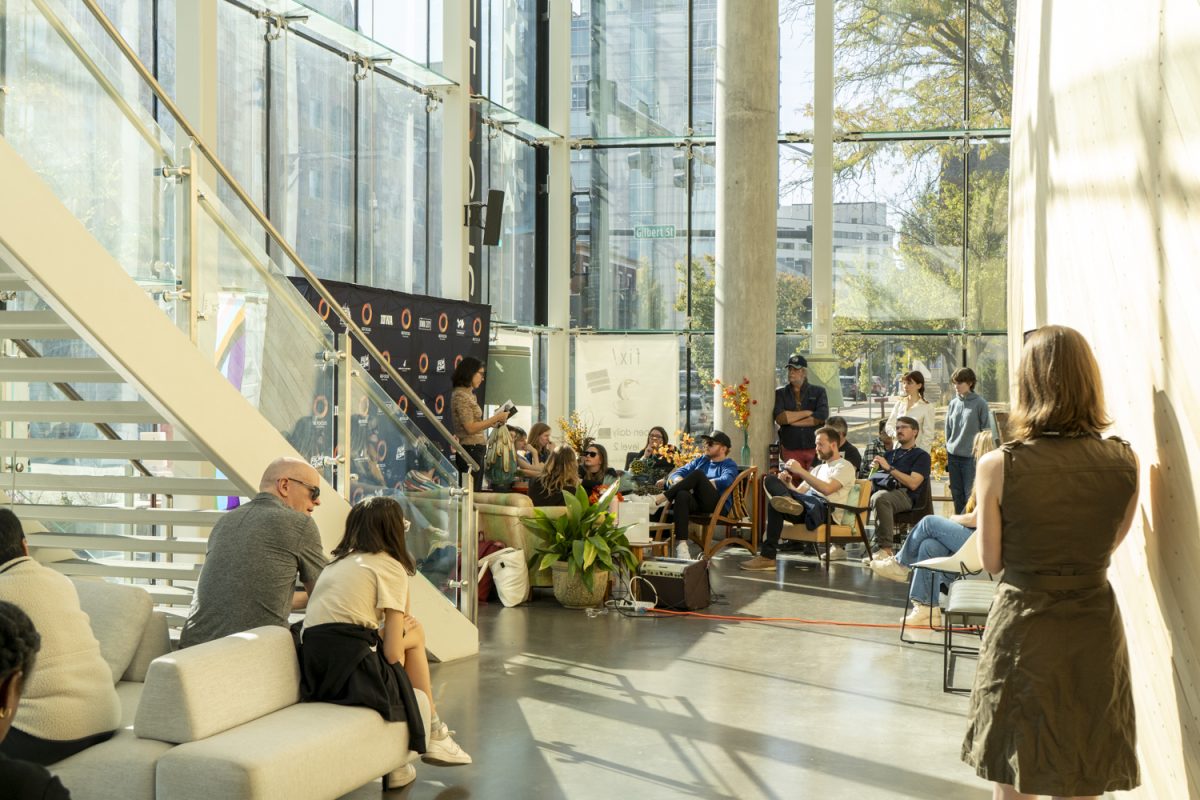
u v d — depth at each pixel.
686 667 6.88
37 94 4.59
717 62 13.73
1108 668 3.22
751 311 13.43
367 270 11.48
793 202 15.52
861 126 15.33
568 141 15.80
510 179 14.83
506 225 14.68
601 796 4.61
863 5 15.32
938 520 7.77
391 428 6.70
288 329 5.91
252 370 5.62
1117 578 4.27
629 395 15.84
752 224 13.42
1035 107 6.41
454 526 7.32
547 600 9.23
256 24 9.77
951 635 7.70
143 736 3.99
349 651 4.50
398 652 4.65
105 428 6.66
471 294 13.18
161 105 8.35
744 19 13.37
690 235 15.78
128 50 4.99
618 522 9.80
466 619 7.22
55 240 4.58
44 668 3.81
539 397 15.77
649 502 10.39
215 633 4.68
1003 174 14.97
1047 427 3.29
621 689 6.34
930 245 15.19
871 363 15.33
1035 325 6.31
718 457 11.81
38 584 3.87
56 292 4.59
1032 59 6.64
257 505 4.87
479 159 13.47
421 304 11.21
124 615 4.66
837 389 14.66
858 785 4.76
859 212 15.37
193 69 8.17
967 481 11.77
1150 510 3.69
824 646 7.50
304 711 4.36
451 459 10.86
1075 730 3.21
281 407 5.83
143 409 5.37
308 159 10.54
